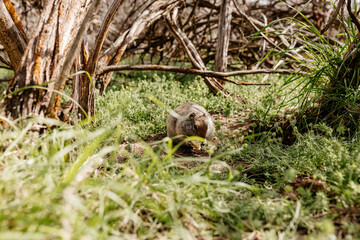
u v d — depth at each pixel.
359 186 2.51
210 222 2.42
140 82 7.20
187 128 4.31
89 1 3.92
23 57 3.15
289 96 5.62
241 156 3.80
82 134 2.91
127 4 11.96
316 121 4.18
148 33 8.87
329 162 3.12
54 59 3.28
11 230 1.84
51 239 1.86
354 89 4.11
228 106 5.92
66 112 3.50
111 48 5.52
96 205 2.28
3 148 2.66
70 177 2.39
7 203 2.12
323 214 2.45
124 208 2.29
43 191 2.21
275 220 2.40
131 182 2.68
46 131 3.03
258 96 6.06
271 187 3.00
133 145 4.33
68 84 7.11
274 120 4.81
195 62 6.32
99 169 3.37
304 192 2.62
